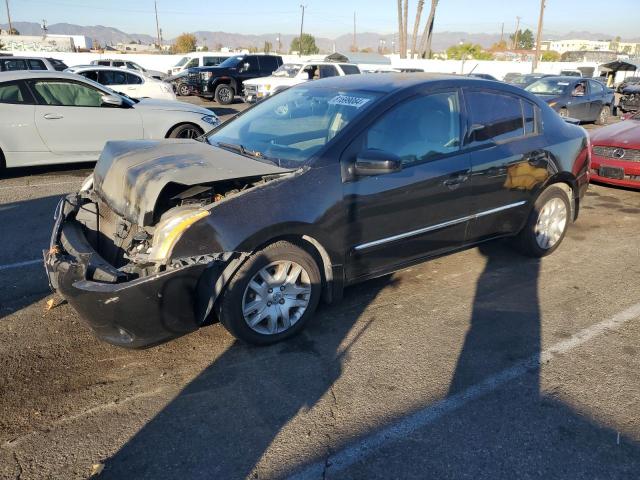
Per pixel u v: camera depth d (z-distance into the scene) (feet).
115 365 10.94
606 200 24.97
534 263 16.70
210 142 14.35
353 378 10.61
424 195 12.87
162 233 9.96
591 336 12.30
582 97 50.78
